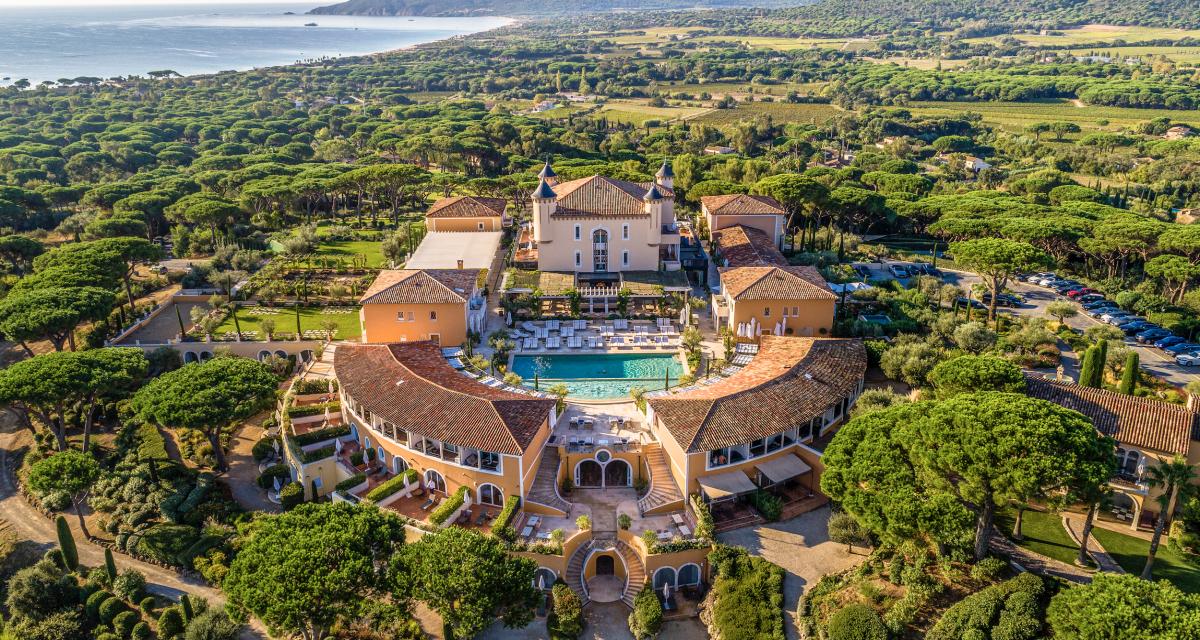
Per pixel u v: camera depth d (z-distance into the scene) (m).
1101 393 58.69
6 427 80.12
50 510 66.44
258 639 51.97
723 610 51.31
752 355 79.69
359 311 101.81
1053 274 114.62
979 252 90.75
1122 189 176.75
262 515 62.69
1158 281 103.25
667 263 107.94
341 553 46.72
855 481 50.97
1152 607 38.78
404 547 49.47
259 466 71.62
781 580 52.44
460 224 125.06
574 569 55.59
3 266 113.62
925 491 49.09
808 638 48.41
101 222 122.12
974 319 93.31
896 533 47.25
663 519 59.16
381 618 48.62
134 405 68.62
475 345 87.88
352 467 66.44
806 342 74.44
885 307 96.25
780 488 63.41
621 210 104.69
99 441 76.25
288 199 147.38
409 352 74.12
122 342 92.38
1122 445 55.09
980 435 46.12
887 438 51.88
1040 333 82.00
